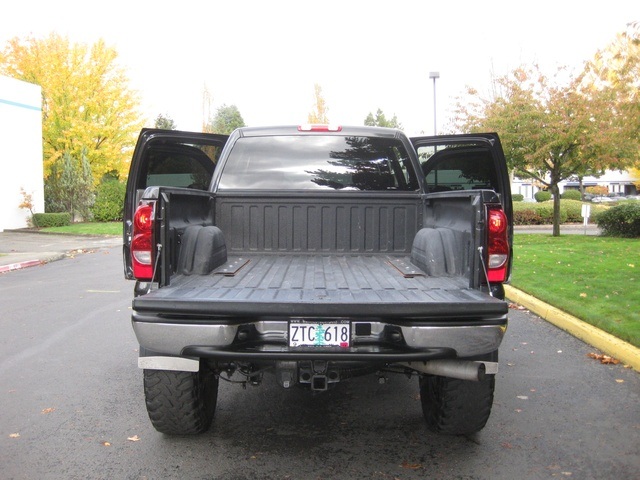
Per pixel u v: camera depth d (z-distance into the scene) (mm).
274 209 5422
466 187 5758
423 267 4504
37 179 28219
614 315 7781
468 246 4070
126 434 4395
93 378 5781
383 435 4391
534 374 5973
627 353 6262
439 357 3443
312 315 3389
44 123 34000
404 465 3875
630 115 11398
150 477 3711
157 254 3781
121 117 36000
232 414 4836
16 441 4266
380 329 3523
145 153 5289
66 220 28344
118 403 5074
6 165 26172
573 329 7613
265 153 5480
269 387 5562
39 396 5250
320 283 4066
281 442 4258
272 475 3734
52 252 18125
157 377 3959
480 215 3750
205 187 6203
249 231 5426
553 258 13719
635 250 15180
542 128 18297
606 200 65125
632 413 4863
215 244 4605
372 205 5430
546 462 3934
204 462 3920
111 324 8180
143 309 3420
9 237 23734
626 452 4098
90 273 13805
